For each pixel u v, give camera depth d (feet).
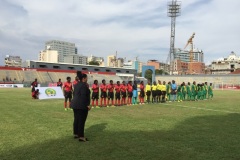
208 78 328.08
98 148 27.14
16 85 209.67
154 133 34.60
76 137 31.37
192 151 26.30
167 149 26.91
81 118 30.17
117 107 67.87
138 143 29.25
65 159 23.52
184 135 33.50
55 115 50.57
